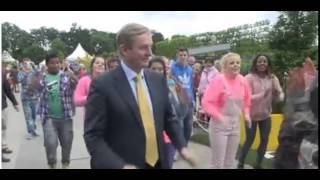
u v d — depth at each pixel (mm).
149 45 2939
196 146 8547
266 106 6562
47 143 6414
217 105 5582
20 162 7777
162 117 3016
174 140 3154
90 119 2855
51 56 6359
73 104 6605
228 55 5586
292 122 3500
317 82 3758
